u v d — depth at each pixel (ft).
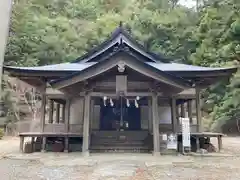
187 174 19.27
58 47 98.32
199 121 35.24
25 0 116.26
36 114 85.05
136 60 28.43
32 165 23.49
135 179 17.52
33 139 34.73
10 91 76.79
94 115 39.68
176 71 35.04
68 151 33.58
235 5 78.23
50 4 144.36
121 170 20.81
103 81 30.68
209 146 34.06
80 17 150.10
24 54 91.91
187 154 30.48
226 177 18.25
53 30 105.09
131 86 31.22
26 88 86.17
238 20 71.51
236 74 66.59
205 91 79.97
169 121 39.52
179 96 36.32
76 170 20.93
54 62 96.58
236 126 69.41
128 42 44.21
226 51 71.61
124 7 160.66
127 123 39.58
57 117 44.75
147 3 146.82
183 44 110.22
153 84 30.17
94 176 18.56
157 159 26.68
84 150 29.68
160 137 32.17
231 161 25.66
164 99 40.16
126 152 33.06
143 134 36.63
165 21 118.21
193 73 35.32
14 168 21.91
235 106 65.92
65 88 31.71
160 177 18.20
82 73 28.76
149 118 35.96
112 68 29.01
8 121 74.28
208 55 82.23
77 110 38.99
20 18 100.42
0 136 60.75
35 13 120.88
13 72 34.40
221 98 76.59
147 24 120.67
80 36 120.67
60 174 19.38
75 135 33.12
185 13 125.70
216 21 86.94
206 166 22.68
